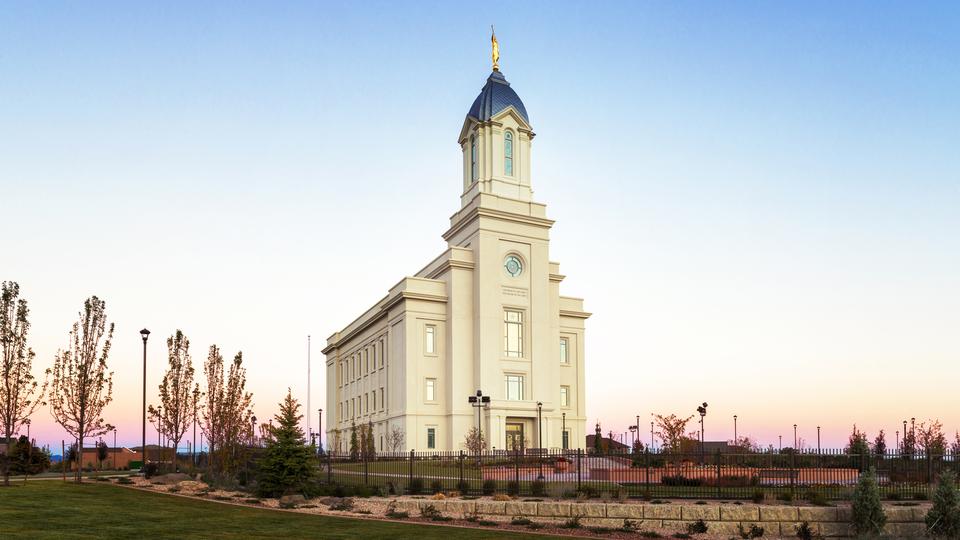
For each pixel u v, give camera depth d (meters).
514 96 86.94
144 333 45.16
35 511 26.95
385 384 87.19
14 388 34.84
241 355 55.88
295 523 27.42
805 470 34.09
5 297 34.72
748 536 27.27
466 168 87.81
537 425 80.12
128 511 28.42
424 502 31.55
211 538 23.80
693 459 38.00
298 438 36.25
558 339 84.44
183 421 53.50
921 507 28.28
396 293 82.69
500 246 82.00
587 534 27.45
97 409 38.22
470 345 80.81
